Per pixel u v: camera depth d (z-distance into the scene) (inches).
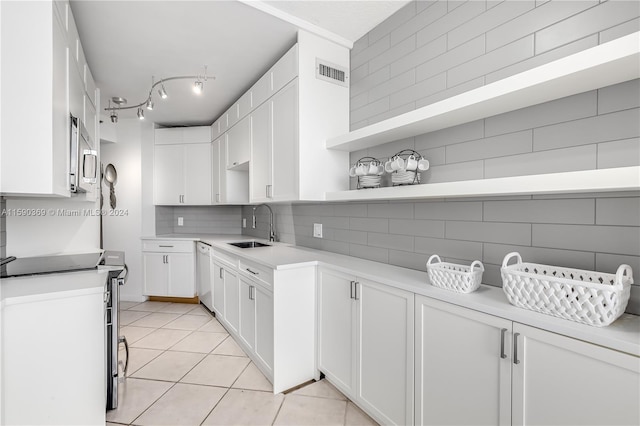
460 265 59.6
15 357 50.8
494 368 44.8
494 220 58.8
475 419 47.3
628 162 42.7
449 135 66.1
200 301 157.2
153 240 156.8
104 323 63.4
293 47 87.2
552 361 38.7
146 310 145.3
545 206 51.6
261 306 88.0
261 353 88.4
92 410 60.4
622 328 36.7
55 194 57.7
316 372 85.0
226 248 114.4
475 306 46.8
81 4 71.2
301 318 83.2
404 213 76.9
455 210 65.6
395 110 79.4
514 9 55.5
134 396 78.5
